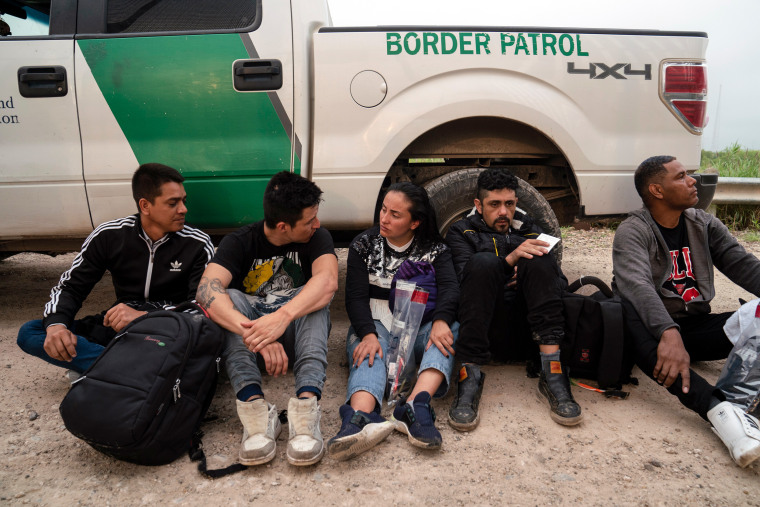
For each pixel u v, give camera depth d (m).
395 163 3.00
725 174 7.07
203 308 1.99
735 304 3.28
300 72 2.62
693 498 1.54
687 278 2.24
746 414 1.76
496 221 2.33
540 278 2.07
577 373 2.22
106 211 2.67
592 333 2.11
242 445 1.69
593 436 1.87
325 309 2.09
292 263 2.23
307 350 1.94
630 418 1.99
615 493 1.56
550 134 2.75
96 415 1.55
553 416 1.96
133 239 2.18
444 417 2.01
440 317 2.09
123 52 2.55
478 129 2.90
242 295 2.09
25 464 1.70
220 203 2.69
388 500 1.53
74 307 2.10
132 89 2.57
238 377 1.85
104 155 2.60
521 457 1.74
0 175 2.60
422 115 2.68
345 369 2.43
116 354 1.68
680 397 1.92
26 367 2.43
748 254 2.20
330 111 2.67
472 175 2.77
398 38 2.67
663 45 2.81
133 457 1.64
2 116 2.57
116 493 1.56
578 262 4.39
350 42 2.65
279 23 2.61
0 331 2.90
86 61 2.55
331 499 1.54
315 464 1.71
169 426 1.65
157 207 2.09
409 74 2.68
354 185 2.73
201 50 2.57
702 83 2.85
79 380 1.63
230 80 2.59
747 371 1.84
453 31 2.70
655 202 2.20
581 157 2.79
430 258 2.25
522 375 2.36
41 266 4.68
